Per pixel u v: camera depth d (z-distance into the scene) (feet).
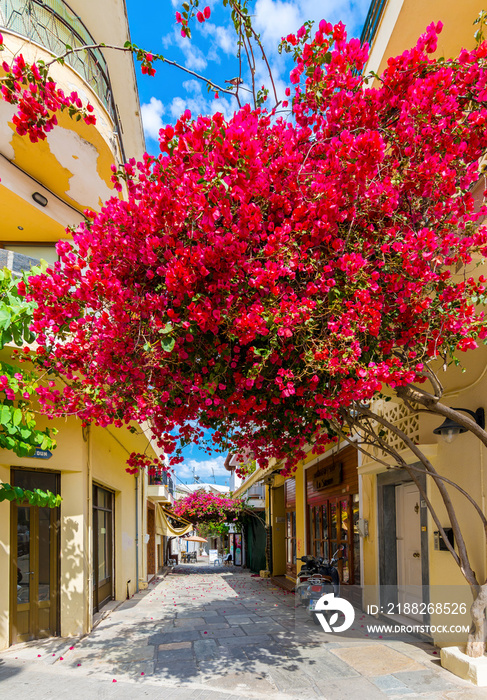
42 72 9.86
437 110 11.25
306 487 40.27
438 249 11.44
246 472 19.38
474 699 12.57
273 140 11.09
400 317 11.97
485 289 11.58
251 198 10.21
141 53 10.31
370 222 11.42
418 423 21.79
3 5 20.95
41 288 11.78
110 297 11.16
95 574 29.84
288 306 10.02
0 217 24.89
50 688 15.58
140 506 44.68
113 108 26.84
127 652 19.90
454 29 17.66
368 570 25.98
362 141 9.66
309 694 13.75
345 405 12.47
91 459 25.58
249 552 69.67
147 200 10.98
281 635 21.88
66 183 25.20
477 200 13.99
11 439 15.29
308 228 10.54
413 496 23.65
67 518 23.61
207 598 35.58
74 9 25.79
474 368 18.17
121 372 12.82
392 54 18.76
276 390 12.80
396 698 12.78
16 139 21.99
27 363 20.25
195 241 10.72
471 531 17.51
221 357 11.80
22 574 22.13
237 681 15.67
